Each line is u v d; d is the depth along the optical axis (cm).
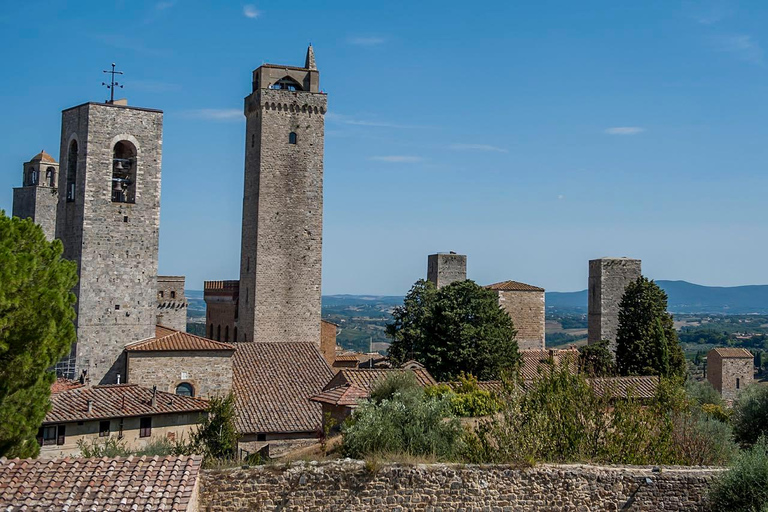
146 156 7569
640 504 3166
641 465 3306
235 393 6450
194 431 5547
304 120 10444
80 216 7306
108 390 5612
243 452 5641
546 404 3669
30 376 3544
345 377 5141
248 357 7131
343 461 3048
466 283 8700
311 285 10406
